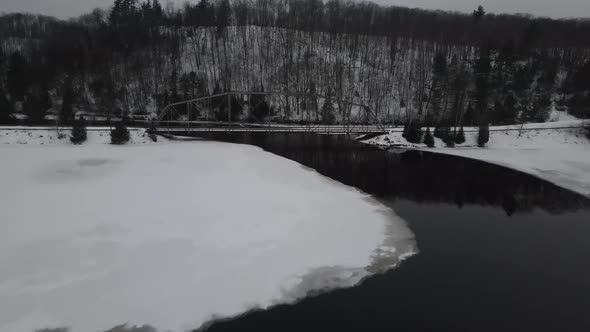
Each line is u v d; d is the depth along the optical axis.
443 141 52.94
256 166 34.19
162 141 51.25
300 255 17.02
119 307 13.02
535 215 23.67
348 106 70.38
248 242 18.05
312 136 60.47
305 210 22.72
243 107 72.38
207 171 31.53
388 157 44.38
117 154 38.97
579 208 25.16
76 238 18.00
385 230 20.50
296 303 13.59
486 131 51.56
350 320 12.65
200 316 12.74
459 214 23.72
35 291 13.74
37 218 20.44
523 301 13.91
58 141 45.53
